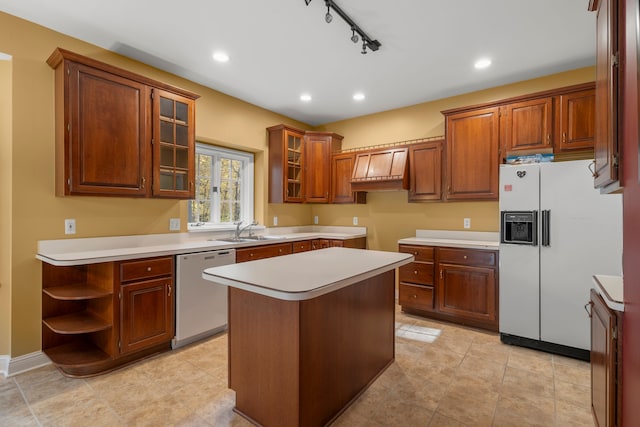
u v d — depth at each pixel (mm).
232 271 1862
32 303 2402
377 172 4098
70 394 2062
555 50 2816
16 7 2211
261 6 2215
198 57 2949
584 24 2420
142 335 2492
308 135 4629
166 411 1897
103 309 2455
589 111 2836
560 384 2211
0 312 2318
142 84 2721
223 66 3133
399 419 1842
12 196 2309
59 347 2500
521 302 2818
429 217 4094
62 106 2342
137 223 2990
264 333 1734
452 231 3914
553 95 3002
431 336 3064
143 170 2725
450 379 2277
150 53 2869
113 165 2557
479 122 3387
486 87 3654
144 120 2732
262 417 1753
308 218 5164
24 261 2361
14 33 2307
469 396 2068
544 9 2242
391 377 2303
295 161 4520
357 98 4004
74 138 2365
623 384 1308
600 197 2500
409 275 3641
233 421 1812
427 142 3846
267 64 3092
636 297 1152
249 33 2557
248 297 1817
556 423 1801
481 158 3377
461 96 3873
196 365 2457
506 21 2387
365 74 3314
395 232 4379
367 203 4629
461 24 2428
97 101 2471
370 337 2221
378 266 2021
